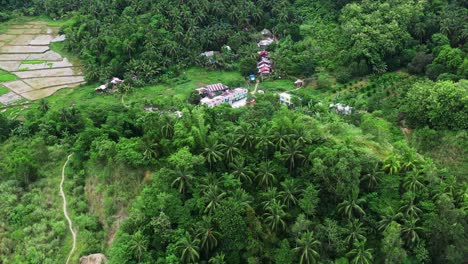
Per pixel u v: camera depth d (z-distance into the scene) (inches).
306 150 3159.5
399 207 2952.8
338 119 4136.3
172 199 2906.0
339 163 2906.0
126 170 3371.1
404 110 4429.1
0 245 3184.1
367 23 5831.7
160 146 3425.2
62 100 5457.7
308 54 5905.5
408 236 2856.8
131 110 4534.9
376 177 3061.0
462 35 5452.8
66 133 4276.6
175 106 4726.9
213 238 2741.1
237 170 3046.3
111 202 3272.6
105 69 5900.6
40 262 3014.3
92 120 4370.1
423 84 4589.1
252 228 2783.0
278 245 2800.2
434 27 5743.1
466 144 3880.4
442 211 2881.4
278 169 3125.0
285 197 2938.0
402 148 3447.3
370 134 3767.2
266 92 5457.7
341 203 2923.2
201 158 3036.4
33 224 3326.8
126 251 2721.5
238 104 5260.8
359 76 5595.5
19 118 5027.1
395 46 5556.1
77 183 3641.7
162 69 5984.3
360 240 2787.9
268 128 3378.4
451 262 2812.5
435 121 4165.8
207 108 4097.0
